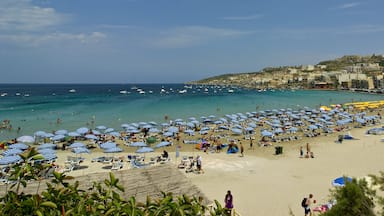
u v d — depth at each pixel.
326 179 25.59
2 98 119.31
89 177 11.04
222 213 4.48
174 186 11.61
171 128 46.56
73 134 41.31
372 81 176.12
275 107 91.00
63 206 4.02
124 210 4.05
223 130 51.56
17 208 3.84
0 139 43.69
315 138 45.41
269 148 38.94
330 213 8.25
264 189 23.31
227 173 27.47
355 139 43.91
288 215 18.91
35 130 50.59
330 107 86.38
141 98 123.06
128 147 39.72
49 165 4.66
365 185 8.42
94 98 121.88
